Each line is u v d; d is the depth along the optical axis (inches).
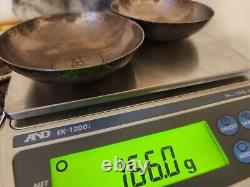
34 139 3.3
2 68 4.6
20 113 3.5
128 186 3.0
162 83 4.1
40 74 3.3
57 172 3.0
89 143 3.3
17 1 6.7
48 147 3.3
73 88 4.0
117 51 4.2
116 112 3.8
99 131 3.5
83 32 4.7
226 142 3.5
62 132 3.4
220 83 4.4
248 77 4.6
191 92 4.2
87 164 3.1
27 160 3.1
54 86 4.0
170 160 3.3
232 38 7.9
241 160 3.4
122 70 4.4
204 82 4.3
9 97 3.8
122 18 4.5
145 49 5.2
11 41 4.0
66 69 3.2
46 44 4.4
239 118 3.8
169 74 4.4
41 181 3.0
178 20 5.4
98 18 4.8
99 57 4.2
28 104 3.7
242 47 7.8
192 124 3.7
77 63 4.0
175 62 4.7
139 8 5.9
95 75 3.4
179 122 3.7
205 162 3.3
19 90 4.0
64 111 3.8
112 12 5.0
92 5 6.9
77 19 4.8
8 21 7.1
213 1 7.5
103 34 4.6
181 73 4.4
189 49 5.2
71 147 3.3
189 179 3.2
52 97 3.8
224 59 4.9
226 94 4.2
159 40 5.0
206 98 4.1
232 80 4.5
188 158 3.3
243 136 3.6
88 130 3.5
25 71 3.3
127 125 3.6
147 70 4.5
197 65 4.6
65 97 3.8
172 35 4.7
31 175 3.0
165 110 3.8
